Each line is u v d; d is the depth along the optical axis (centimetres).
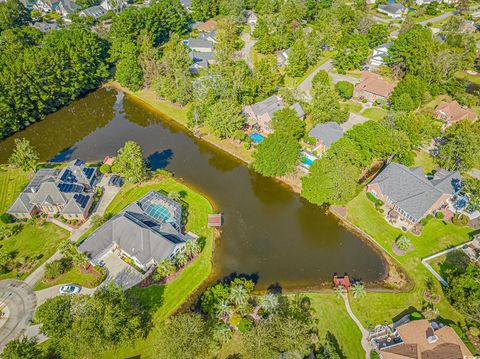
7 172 9481
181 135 11344
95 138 11225
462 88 12656
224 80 11594
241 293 6097
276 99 11544
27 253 7281
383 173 8688
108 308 5141
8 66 10962
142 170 9050
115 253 7300
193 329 5341
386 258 7338
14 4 17100
